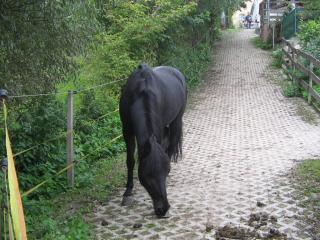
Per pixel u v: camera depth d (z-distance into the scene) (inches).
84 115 297.3
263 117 369.4
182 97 208.8
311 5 700.7
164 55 458.6
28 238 154.9
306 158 250.5
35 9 175.8
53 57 195.5
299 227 163.0
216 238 155.2
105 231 163.2
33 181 207.6
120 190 207.2
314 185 205.0
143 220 172.2
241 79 561.0
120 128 306.3
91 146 266.4
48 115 220.8
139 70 179.3
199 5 574.2
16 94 192.2
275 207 182.1
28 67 192.1
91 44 225.5
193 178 222.2
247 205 185.0
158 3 400.5
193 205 186.1
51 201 194.2
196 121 365.7
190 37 606.9
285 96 447.2
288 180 214.1
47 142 222.1
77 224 165.2
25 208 178.9
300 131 317.4
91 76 345.4
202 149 280.4
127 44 374.9
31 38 181.9
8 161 97.9
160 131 171.3
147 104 165.0
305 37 555.8
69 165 207.3
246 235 156.8
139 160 152.1
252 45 902.4
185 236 157.6
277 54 655.1
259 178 219.0
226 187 207.3
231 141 298.4
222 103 435.2
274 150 271.4
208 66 665.6
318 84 398.6
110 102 330.0
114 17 377.1
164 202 147.9
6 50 181.9
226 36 1111.0
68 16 179.6
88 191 206.5
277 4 972.6
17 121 218.4
